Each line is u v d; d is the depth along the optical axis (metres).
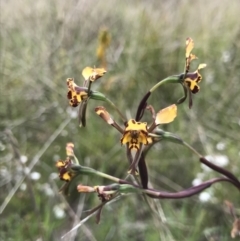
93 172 0.22
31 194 0.32
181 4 0.62
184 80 0.21
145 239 0.33
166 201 0.37
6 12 0.55
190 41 0.20
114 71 0.50
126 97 0.48
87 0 0.55
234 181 0.23
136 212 0.36
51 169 0.40
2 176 0.38
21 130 0.44
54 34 0.52
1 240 0.33
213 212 0.36
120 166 0.40
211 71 0.52
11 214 0.35
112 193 0.21
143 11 0.60
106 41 0.47
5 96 0.46
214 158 0.39
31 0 0.56
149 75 0.51
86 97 0.21
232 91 0.49
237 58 0.52
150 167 0.40
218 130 0.45
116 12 0.59
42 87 0.47
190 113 0.46
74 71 0.49
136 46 0.53
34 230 0.34
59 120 0.45
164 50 0.53
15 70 0.49
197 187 0.22
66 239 0.31
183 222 0.35
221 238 0.34
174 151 0.42
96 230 0.35
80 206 0.34
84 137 0.44
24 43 0.53
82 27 0.54
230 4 0.65
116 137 0.43
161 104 0.48
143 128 0.19
